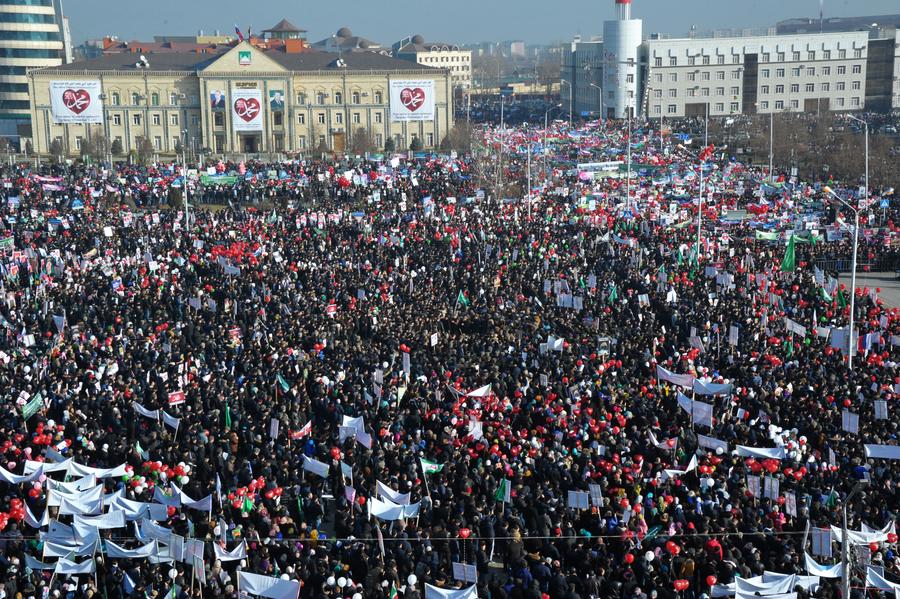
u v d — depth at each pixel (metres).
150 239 82.19
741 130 190.38
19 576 31.59
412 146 187.75
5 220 91.50
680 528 32.97
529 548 33.66
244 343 55.81
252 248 78.31
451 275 69.75
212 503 35.81
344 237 86.12
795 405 43.38
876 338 55.03
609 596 30.97
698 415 41.47
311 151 186.62
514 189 120.19
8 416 42.72
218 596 29.75
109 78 186.12
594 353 51.31
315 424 44.72
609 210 95.88
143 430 42.38
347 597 30.17
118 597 30.61
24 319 59.94
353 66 195.00
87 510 33.25
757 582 29.00
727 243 79.81
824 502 35.22
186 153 179.62
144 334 57.03
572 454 38.41
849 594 28.69
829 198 101.62
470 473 37.22
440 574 31.34
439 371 49.00
